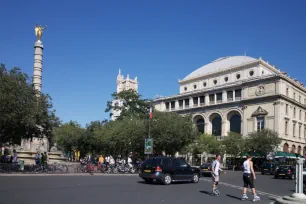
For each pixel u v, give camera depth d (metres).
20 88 27.06
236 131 71.38
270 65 73.94
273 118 63.25
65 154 79.25
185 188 19.70
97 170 33.50
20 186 16.97
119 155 60.34
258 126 65.88
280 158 54.03
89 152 75.31
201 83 84.12
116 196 14.58
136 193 16.05
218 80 79.81
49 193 14.67
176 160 22.84
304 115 72.56
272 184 26.36
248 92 68.75
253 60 72.56
